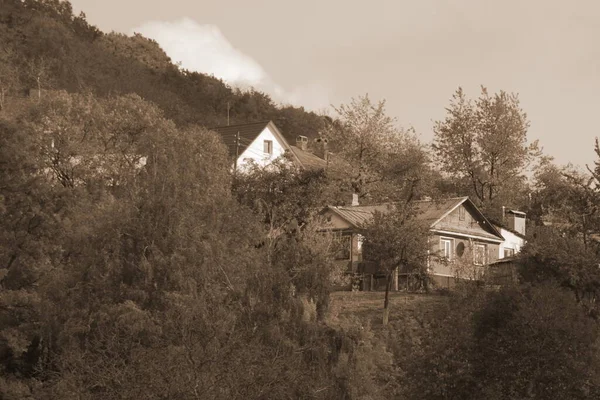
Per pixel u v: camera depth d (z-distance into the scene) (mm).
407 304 56125
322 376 32719
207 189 42281
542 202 84188
